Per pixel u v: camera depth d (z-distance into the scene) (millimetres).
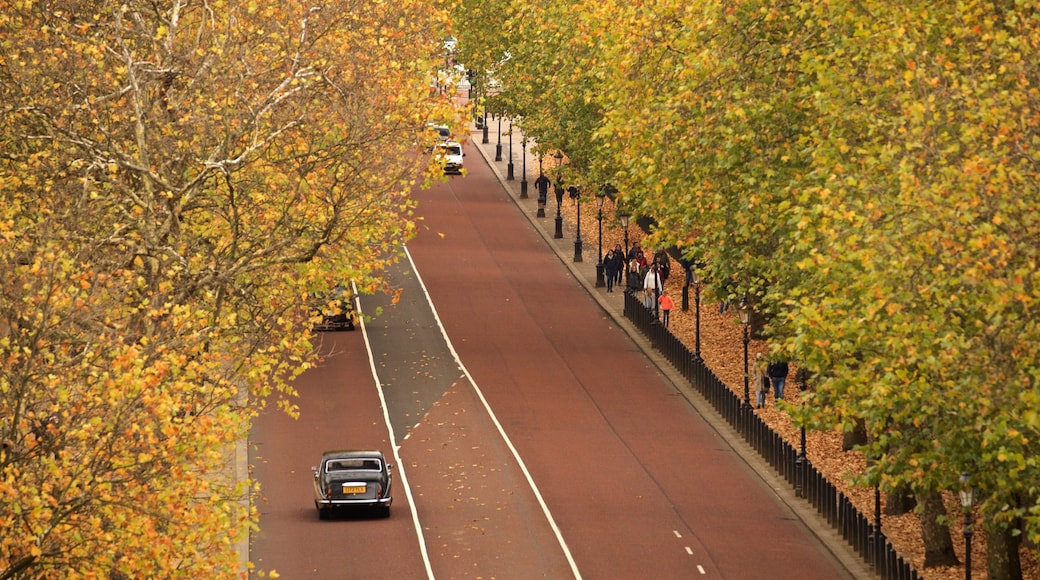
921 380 74688
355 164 102750
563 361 182375
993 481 79500
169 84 91438
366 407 161625
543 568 114812
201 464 66438
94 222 85438
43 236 67438
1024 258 73500
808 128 109438
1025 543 117875
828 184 82062
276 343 98750
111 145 82562
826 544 122125
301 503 131750
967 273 70688
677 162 119188
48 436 62250
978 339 73688
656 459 145625
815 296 88062
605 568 115000
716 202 115125
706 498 134125
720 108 112688
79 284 65125
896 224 76125
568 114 193625
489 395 167000
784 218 110125
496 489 135500
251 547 119375
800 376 168625
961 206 72500
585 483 137625
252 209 97688
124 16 101750
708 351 184125
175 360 65125
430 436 151750
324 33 99250
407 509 129875
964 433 77312
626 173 141250
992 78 82312
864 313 75438
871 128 84812
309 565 114938
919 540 121125
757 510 131375
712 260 130500
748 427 151000
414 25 122188
